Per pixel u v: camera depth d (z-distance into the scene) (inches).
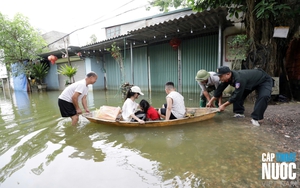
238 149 104.1
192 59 319.3
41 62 600.4
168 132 137.1
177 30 269.9
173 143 118.0
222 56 279.9
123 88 308.5
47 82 625.6
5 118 199.3
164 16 375.2
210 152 102.8
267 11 174.4
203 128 141.8
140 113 153.3
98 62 480.4
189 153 103.3
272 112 170.2
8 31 455.5
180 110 151.8
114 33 488.7
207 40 298.4
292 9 191.8
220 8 201.3
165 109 166.1
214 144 112.7
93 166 93.2
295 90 229.3
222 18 233.3
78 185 77.9
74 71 434.9
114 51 357.7
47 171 89.6
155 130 142.1
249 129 134.2
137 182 78.5
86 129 150.3
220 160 93.6
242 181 75.9
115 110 160.9
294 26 207.8
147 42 364.8
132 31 288.0
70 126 159.2
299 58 223.9
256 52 210.7
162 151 107.7
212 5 214.2
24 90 609.9
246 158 94.0
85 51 444.1
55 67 587.5
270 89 137.6
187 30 285.9
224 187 72.6
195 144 114.5
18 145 121.3
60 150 112.9
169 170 87.0
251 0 202.1
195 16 222.4
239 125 144.3
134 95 155.5
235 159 93.6
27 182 81.4
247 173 81.2
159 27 265.1
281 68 219.9
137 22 431.2
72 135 137.7
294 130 125.4
